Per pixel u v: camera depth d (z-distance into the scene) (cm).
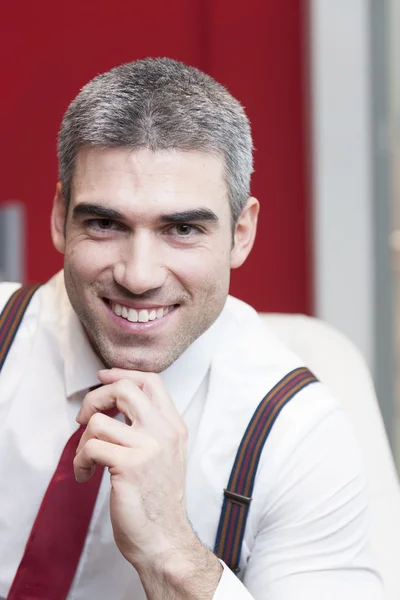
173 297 114
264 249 261
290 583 122
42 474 129
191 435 130
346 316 261
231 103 117
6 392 134
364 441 157
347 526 127
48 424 131
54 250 258
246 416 129
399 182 261
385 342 265
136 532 111
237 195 119
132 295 113
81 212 112
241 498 125
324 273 259
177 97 111
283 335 173
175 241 113
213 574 115
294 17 253
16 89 253
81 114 113
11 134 254
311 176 257
